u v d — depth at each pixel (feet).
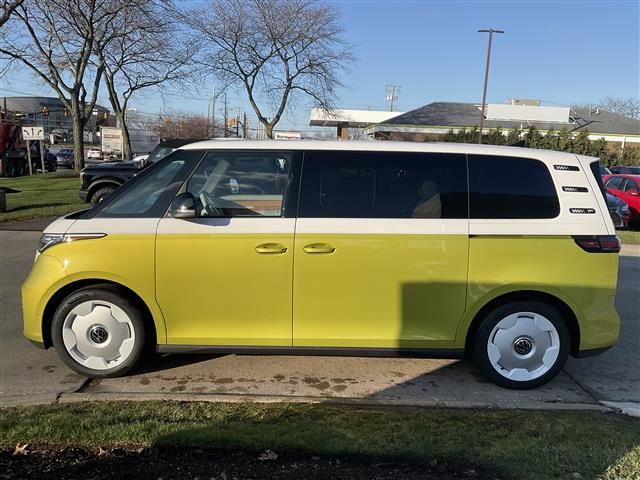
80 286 12.82
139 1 78.18
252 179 12.71
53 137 286.25
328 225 12.37
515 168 12.78
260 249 12.34
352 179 12.66
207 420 10.68
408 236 12.34
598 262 12.59
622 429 10.77
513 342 12.78
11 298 20.16
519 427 10.75
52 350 15.01
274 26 92.94
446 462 9.42
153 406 11.30
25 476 8.75
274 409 11.33
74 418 10.55
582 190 12.82
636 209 48.19
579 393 12.96
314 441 9.86
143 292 12.50
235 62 96.58
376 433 10.29
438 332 12.67
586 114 177.37
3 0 66.59
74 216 13.09
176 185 12.78
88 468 9.01
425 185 12.62
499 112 164.45
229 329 12.66
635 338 17.37
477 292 12.51
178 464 9.18
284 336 12.66
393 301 12.51
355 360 14.75
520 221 12.51
